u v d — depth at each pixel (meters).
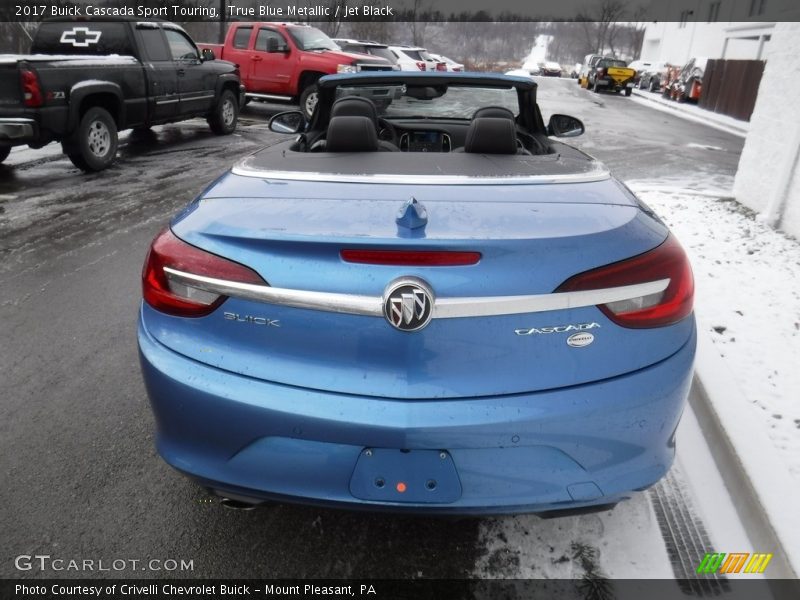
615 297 1.52
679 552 1.94
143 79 8.12
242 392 1.54
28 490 2.20
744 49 28.03
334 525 2.06
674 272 1.62
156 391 1.66
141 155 8.87
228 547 1.97
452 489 1.52
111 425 2.60
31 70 6.24
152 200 6.37
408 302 1.43
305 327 1.51
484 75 3.05
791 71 5.45
